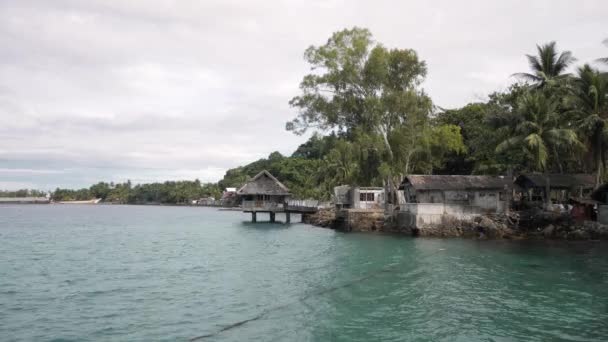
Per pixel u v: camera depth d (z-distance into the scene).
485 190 45.22
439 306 18.84
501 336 15.23
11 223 79.56
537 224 42.41
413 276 24.91
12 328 16.23
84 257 33.94
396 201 53.41
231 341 14.84
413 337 15.15
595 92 40.69
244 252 35.94
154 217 104.25
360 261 30.08
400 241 41.12
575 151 45.09
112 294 21.27
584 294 20.77
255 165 180.62
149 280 24.55
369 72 50.62
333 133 56.28
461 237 42.88
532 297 20.27
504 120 45.78
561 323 16.58
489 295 20.66
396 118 52.44
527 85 50.03
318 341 14.80
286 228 63.22
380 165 51.97
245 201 73.62
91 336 15.37
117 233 57.59
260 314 17.80
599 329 15.92
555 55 48.84
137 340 14.95
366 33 52.22
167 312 18.12
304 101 53.75
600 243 38.62
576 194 46.81
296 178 130.38
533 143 40.41
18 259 33.03
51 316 17.69
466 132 66.31
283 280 24.14
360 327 16.20
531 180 45.25
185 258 32.88
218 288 22.36
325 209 72.38
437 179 46.78
